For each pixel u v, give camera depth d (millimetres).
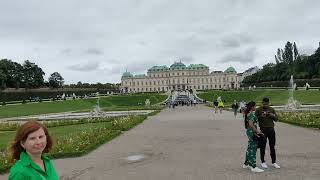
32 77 197125
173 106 107312
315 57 187750
